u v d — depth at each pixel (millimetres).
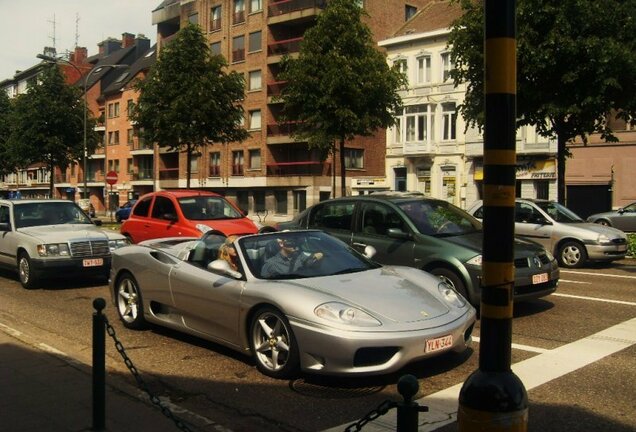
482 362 2986
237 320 5988
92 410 4504
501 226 2953
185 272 6762
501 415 2816
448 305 5742
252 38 48688
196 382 5578
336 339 5062
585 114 16281
